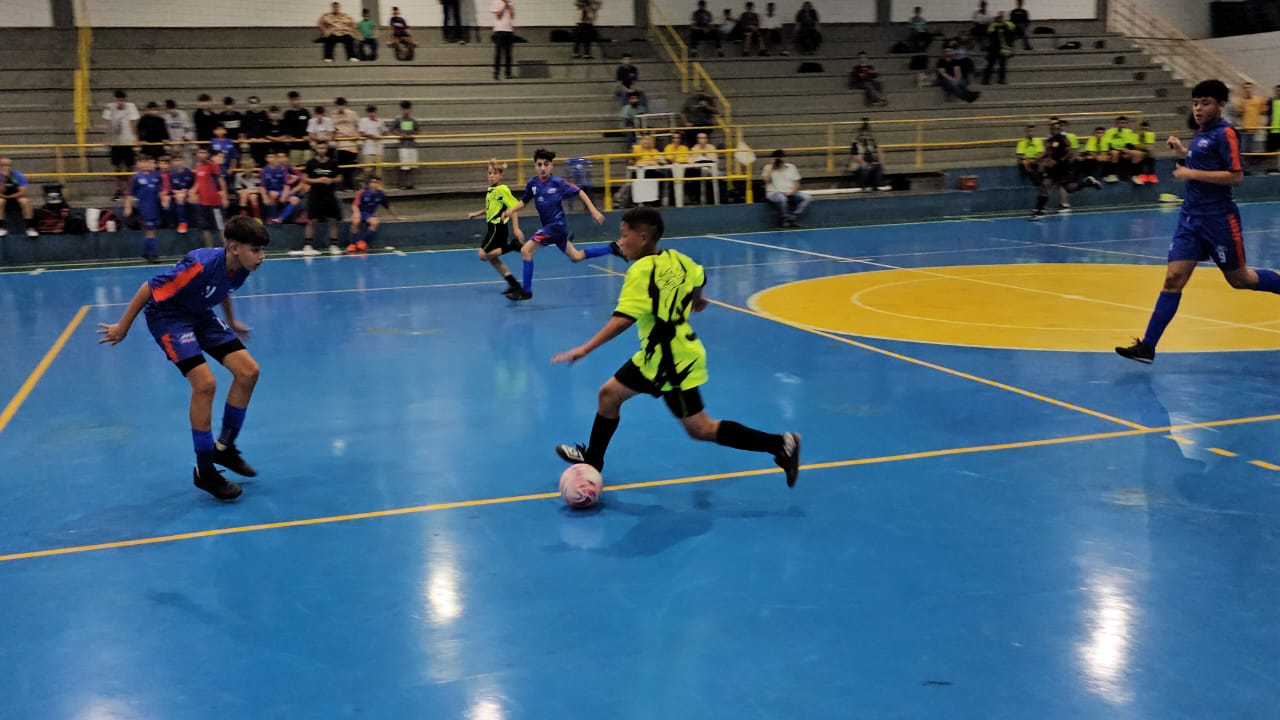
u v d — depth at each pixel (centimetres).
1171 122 2791
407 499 545
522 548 475
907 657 366
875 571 442
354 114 2156
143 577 448
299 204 1858
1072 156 2323
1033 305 1130
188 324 545
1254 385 754
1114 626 388
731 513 516
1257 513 502
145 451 640
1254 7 3084
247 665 368
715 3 2925
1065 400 722
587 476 523
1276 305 1099
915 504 523
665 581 435
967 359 861
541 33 2750
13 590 435
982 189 2345
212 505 540
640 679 354
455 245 1945
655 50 2766
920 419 681
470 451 629
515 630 392
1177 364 828
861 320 1059
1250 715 327
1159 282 1295
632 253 498
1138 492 534
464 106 2442
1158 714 328
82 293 1376
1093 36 3133
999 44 2803
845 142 2616
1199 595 414
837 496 537
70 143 2170
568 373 842
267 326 1085
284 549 477
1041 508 514
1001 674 354
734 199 2189
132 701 345
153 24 2466
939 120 2505
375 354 930
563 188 1243
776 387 776
